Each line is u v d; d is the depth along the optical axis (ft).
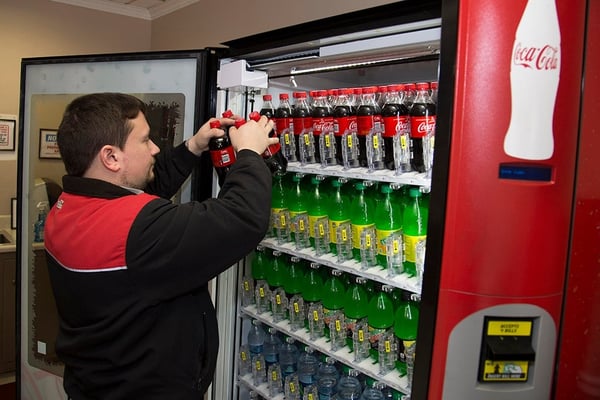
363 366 4.76
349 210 5.01
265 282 6.10
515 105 2.93
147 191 4.86
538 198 3.02
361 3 7.71
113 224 3.35
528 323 3.13
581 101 3.11
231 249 3.40
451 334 3.09
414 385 3.27
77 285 3.49
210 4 11.69
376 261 4.74
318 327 5.41
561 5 2.97
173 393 3.69
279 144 4.83
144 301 3.42
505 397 3.17
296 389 5.84
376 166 4.43
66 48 12.76
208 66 5.22
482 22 2.89
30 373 6.86
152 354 3.57
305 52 4.63
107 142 3.59
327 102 5.13
